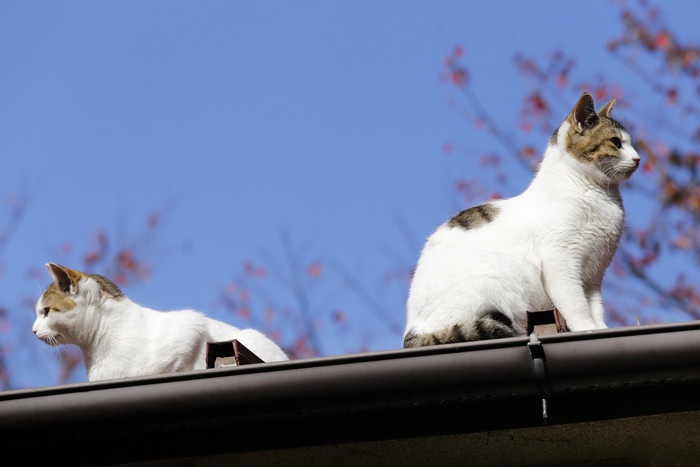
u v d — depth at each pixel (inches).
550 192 345.7
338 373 225.9
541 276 334.6
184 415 230.2
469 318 316.2
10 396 233.5
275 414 228.8
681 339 216.5
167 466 249.6
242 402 228.2
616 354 218.1
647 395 226.5
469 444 241.8
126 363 390.0
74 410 231.8
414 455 244.2
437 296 322.3
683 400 227.0
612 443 237.6
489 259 328.5
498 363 221.5
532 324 247.8
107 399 231.5
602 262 345.4
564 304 329.7
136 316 399.2
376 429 238.1
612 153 346.3
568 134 353.4
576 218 338.0
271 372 228.4
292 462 247.3
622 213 349.1
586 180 347.3
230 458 248.7
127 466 250.7
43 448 242.8
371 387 225.0
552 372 219.8
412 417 235.3
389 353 224.7
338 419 234.1
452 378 222.7
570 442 238.7
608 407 229.8
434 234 344.8
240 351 267.9
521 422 234.1
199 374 230.2
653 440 235.8
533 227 335.9
